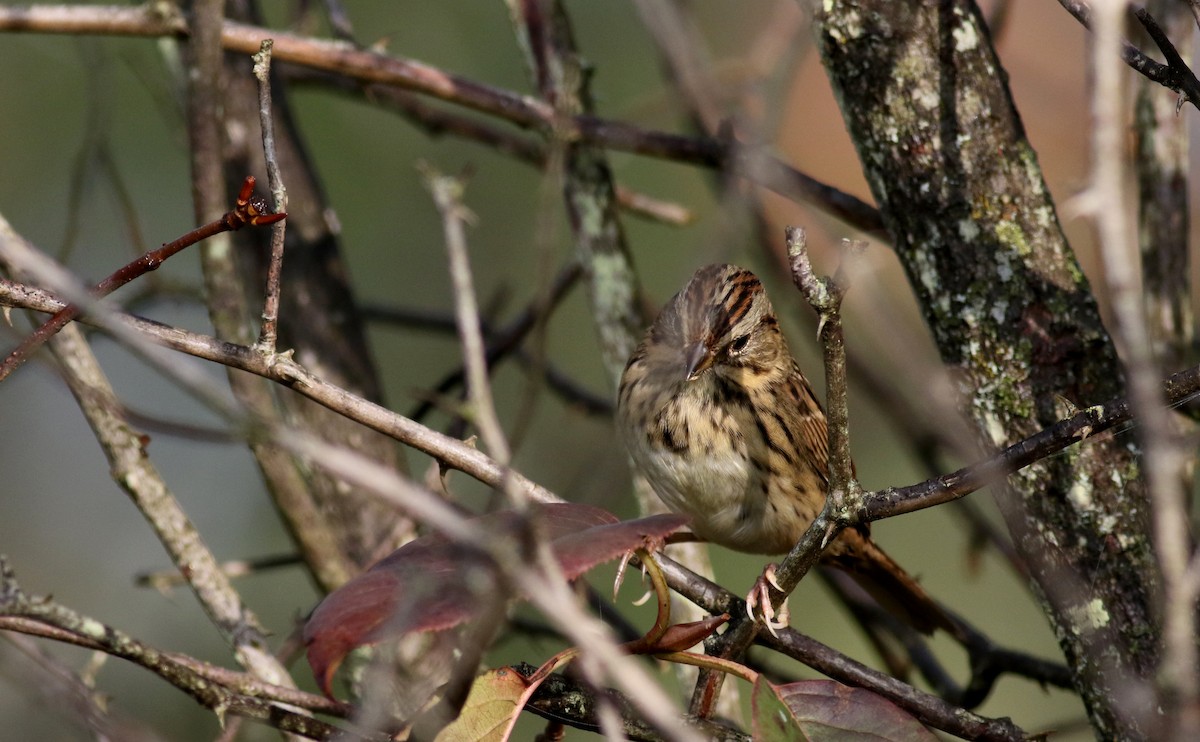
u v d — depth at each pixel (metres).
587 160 10.11
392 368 14.98
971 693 9.52
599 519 5.65
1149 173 8.60
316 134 14.78
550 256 5.45
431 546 5.53
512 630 10.07
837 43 7.48
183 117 10.45
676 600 9.60
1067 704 13.65
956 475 5.48
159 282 10.68
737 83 12.07
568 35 10.09
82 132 14.55
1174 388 5.32
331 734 6.53
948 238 7.29
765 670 9.35
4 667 7.21
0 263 7.06
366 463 4.52
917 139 7.32
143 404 14.20
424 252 15.00
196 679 6.57
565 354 15.05
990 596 14.42
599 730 6.21
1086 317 7.18
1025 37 12.69
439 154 15.05
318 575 8.59
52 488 14.11
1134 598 6.81
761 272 11.85
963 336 7.25
